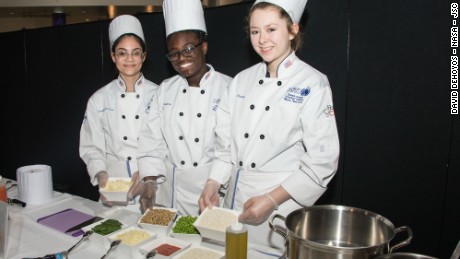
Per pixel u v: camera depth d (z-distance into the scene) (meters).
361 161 2.16
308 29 2.23
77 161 3.74
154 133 1.92
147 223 1.42
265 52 1.38
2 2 4.23
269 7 1.33
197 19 1.71
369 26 2.04
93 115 2.11
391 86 2.01
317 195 1.39
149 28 2.87
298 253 0.91
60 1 4.18
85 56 3.44
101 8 4.38
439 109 1.88
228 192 1.61
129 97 2.07
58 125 3.83
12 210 1.60
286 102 1.43
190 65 1.73
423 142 1.95
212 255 1.21
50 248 1.31
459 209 1.87
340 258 0.84
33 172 1.74
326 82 1.46
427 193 1.96
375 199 2.14
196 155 1.83
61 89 3.71
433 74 1.88
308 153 1.39
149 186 1.75
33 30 3.80
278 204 1.36
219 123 1.65
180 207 1.88
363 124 2.12
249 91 1.55
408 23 1.92
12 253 1.27
